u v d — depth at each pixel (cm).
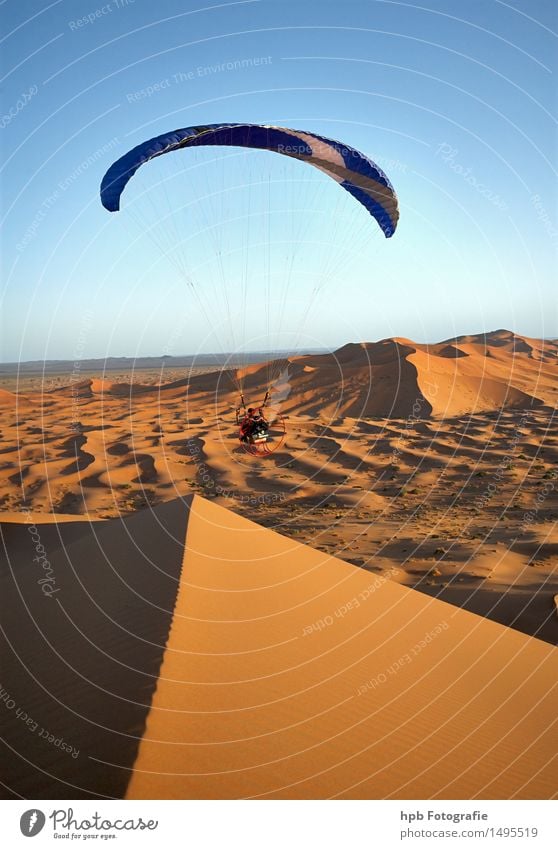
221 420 8056
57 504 4394
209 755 793
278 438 6550
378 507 4019
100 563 1703
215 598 1318
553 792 921
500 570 2603
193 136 1539
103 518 3903
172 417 8700
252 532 1925
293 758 833
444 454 5725
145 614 1225
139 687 931
